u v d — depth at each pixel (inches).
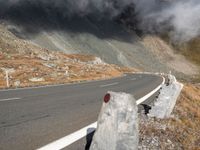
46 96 598.9
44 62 1914.4
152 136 325.7
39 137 273.7
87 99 571.2
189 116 562.9
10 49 2591.0
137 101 581.3
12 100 515.2
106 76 1886.1
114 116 218.2
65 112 412.2
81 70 1955.0
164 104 426.3
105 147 216.5
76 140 273.9
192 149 337.4
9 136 270.7
